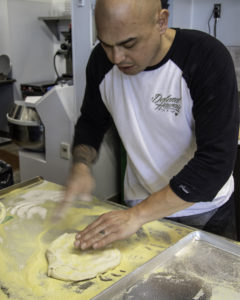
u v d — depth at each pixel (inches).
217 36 89.0
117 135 74.4
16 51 137.3
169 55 33.9
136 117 39.2
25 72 142.6
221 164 30.8
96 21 26.6
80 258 32.2
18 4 133.2
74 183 37.9
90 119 44.9
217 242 32.2
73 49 66.3
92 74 41.4
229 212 44.0
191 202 32.0
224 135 30.7
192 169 31.2
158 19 27.4
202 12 89.9
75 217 40.3
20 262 32.4
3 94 146.1
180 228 37.1
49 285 29.0
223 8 86.0
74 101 69.9
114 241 34.0
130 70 29.7
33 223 39.0
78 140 43.2
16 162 120.0
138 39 26.5
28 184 47.1
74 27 64.6
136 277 27.6
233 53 79.9
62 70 149.1
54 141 75.0
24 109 79.4
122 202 77.6
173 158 39.5
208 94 31.4
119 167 77.5
